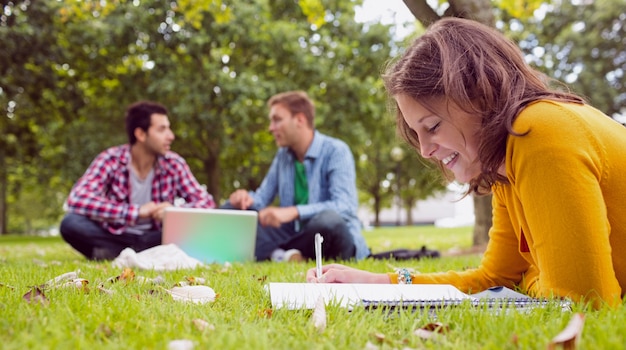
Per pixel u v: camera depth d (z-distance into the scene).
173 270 3.27
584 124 1.60
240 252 4.32
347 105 14.57
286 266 3.55
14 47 11.29
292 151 5.16
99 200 4.72
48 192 27.53
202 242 4.26
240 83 13.02
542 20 18.17
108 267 3.38
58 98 13.46
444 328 1.37
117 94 14.53
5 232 24.50
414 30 14.94
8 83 11.76
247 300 1.94
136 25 13.14
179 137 15.18
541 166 1.56
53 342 1.19
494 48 1.77
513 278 2.21
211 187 15.91
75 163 14.19
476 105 1.71
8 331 1.34
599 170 1.59
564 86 1.95
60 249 8.05
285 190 5.18
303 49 14.57
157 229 5.07
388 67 2.01
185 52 13.62
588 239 1.52
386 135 16.38
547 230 1.57
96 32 12.94
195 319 1.43
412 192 28.77
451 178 2.21
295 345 1.25
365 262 3.86
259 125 14.82
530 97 1.69
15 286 2.13
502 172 1.85
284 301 1.69
